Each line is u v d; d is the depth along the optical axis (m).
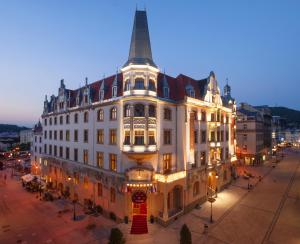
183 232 20.09
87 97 36.56
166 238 24.11
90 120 35.44
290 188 43.50
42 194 41.91
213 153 39.56
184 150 31.19
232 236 24.12
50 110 51.16
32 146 64.19
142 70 28.08
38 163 59.81
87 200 34.94
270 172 59.75
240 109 76.62
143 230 25.72
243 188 43.50
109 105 31.39
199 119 35.44
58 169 44.75
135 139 27.62
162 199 27.78
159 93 30.41
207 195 36.62
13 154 103.69
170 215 28.25
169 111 31.64
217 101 40.84
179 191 31.22
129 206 28.02
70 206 35.28
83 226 27.59
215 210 31.92
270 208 32.47
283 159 87.44
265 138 81.25
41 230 26.58
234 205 33.91
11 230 26.66
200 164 35.38
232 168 48.97
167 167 30.72
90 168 34.53
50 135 49.69
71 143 40.62
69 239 24.22
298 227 26.19
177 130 32.31
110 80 34.62
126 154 27.73
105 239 24.11
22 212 32.59
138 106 27.94
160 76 32.97
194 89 36.91
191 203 32.06
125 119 28.08
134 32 30.33
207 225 26.89
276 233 24.70
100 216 30.92
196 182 34.12
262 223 27.33
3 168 73.62
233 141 48.62
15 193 42.94
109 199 30.36
